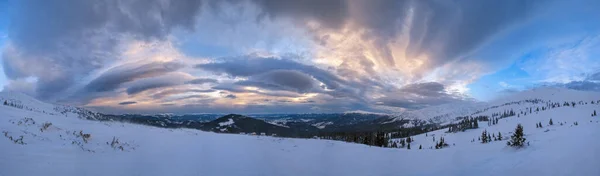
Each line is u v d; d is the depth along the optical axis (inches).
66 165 395.2
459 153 1000.2
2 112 725.3
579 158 496.7
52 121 792.9
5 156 371.9
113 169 409.4
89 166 408.8
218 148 760.3
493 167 602.2
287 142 1045.8
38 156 414.0
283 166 589.0
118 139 690.2
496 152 1004.6
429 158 861.2
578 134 1027.9
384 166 678.5
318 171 573.3
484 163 692.1
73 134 636.1
